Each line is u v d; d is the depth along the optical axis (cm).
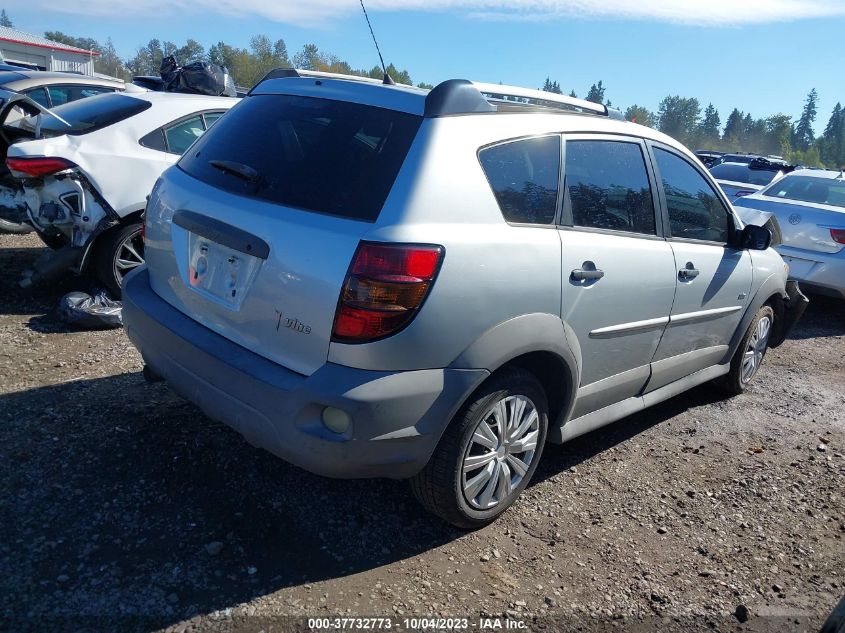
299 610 261
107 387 416
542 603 282
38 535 282
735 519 362
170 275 321
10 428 358
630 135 382
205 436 367
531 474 339
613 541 330
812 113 16750
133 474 329
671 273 391
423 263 259
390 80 341
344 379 257
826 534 358
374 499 336
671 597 296
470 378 279
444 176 276
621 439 443
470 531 323
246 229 281
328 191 277
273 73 368
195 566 276
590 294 331
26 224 644
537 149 319
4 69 1180
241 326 285
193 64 714
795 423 496
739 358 511
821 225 765
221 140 331
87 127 546
